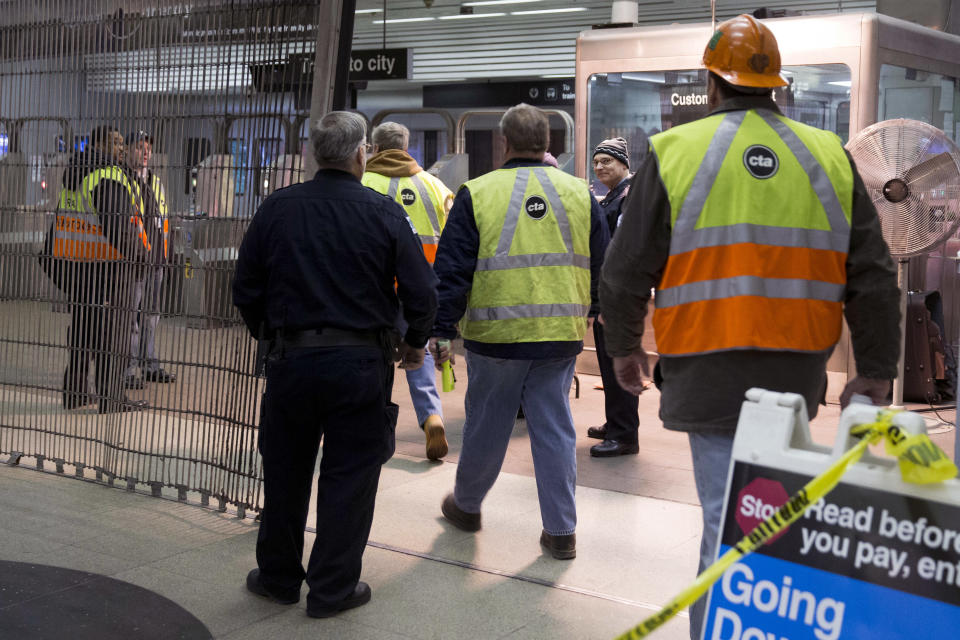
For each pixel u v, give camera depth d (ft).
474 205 11.64
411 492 14.66
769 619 5.38
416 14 59.98
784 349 7.55
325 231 9.98
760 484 5.58
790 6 48.42
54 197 14.89
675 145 7.80
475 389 12.01
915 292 22.57
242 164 13.14
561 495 11.85
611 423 17.01
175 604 10.39
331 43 12.46
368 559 11.87
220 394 13.42
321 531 10.21
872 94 20.81
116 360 14.51
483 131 60.70
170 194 13.73
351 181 10.31
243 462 13.24
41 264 15.11
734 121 7.80
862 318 7.70
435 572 11.48
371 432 10.16
